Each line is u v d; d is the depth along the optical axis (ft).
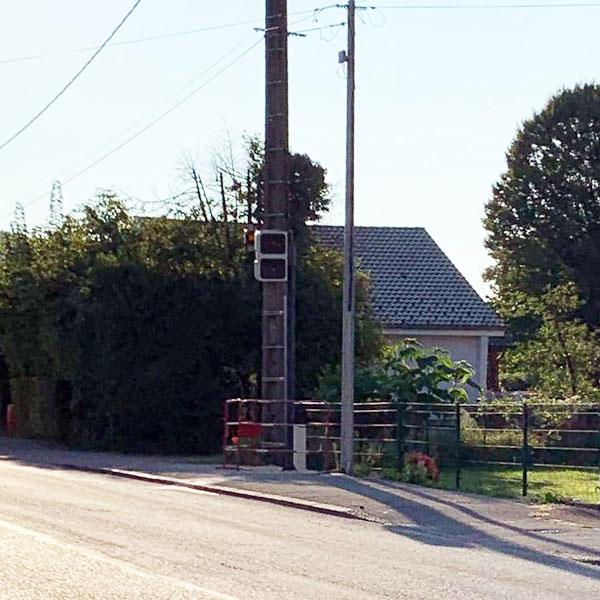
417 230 148.56
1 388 139.03
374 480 72.95
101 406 103.19
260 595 34.12
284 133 79.92
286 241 80.33
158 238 103.30
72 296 103.09
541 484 72.33
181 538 46.26
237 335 102.73
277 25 79.20
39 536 44.93
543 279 182.19
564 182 182.70
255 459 81.41
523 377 123.03
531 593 36.86
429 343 130.52
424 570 40.73
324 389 92.99
